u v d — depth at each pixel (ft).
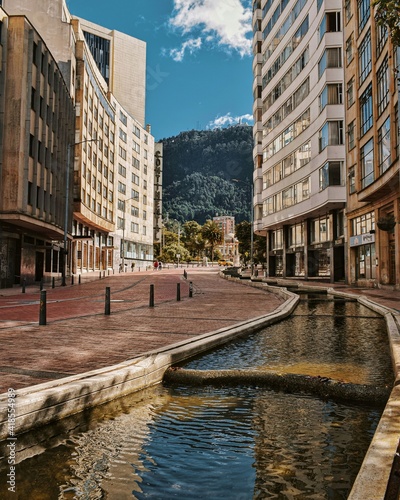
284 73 140.36
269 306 50.80
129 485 10.37
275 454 11.96
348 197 105.70
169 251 394.73
